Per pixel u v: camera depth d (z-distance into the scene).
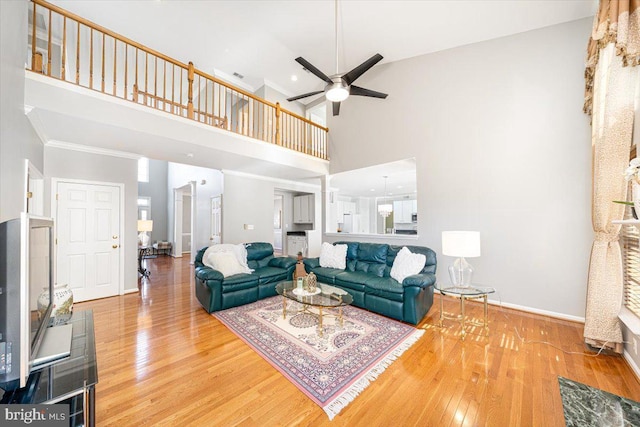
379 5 3.19
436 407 1.66
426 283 2.96
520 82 3.40
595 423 1.51
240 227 5.92
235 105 6.62
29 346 0.99
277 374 2.01
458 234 2.69
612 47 2.14
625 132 2.12
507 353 2.30
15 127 1.97
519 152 3.39
